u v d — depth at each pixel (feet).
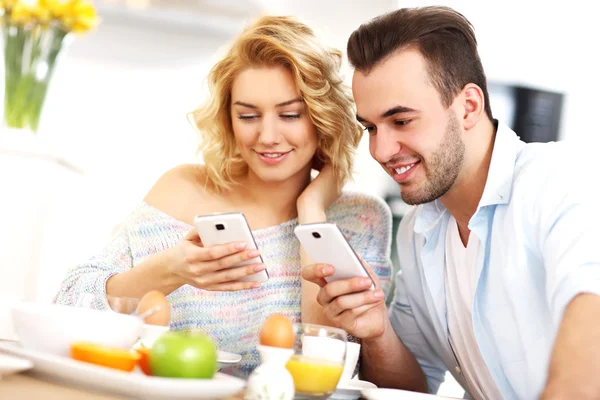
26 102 10.57
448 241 5.78
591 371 3.48
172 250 5.04
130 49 13.94
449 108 5.19
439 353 6.29
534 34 15.26
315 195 6.29
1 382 3.36
